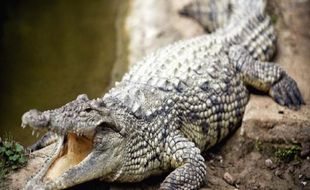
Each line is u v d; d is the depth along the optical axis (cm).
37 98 1248
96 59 1398
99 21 1559
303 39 1367
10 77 1324
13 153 950
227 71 1130
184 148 970
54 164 870
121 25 1524
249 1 1401
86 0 1656
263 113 1110
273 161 1067
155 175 989
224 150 1094
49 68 1364
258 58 1247
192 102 1034
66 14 1591
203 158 984
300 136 1076
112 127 899
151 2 1561
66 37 1491
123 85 1054
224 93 1090
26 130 1107
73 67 1369
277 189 1014
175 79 1052
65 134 862
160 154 977
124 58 1390
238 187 1012
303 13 1452
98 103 891
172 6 1541
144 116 962
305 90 1191
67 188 894
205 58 1137
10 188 902
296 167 1055
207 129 1059
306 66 1271
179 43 1222
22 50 1433
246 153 1083
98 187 923
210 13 1464
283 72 1166
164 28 1466
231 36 1241
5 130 1113
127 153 924
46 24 1545
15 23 1549
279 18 1434
